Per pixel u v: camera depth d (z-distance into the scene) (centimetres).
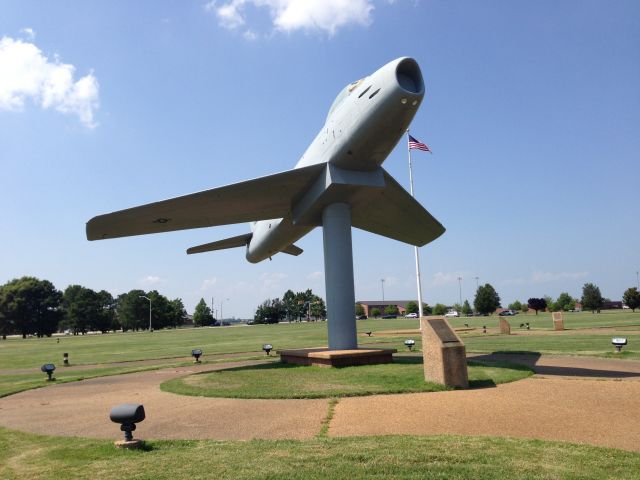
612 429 736
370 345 2883
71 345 4975
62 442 760
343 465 570
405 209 2123
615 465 557
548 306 13612
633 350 1947
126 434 698
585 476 520
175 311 14225
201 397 1167
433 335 1177
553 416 825
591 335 3031
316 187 1731
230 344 3722
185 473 562
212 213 1845
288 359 1797
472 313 14012
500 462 570
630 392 1043
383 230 2350
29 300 11006
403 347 2694
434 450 622
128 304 13038
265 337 4681
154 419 926
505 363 1546
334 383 1248
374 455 605
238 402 1073
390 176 1855
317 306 15800
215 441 718
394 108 1491
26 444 759
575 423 775
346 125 1612
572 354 1852
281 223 2239
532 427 754
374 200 1947
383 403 976
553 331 3622
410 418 834
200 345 3794
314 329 6419
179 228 1933
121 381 1648
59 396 1354
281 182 1712
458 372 1130
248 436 759
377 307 17412
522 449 623
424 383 1170
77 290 14550
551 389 1091
